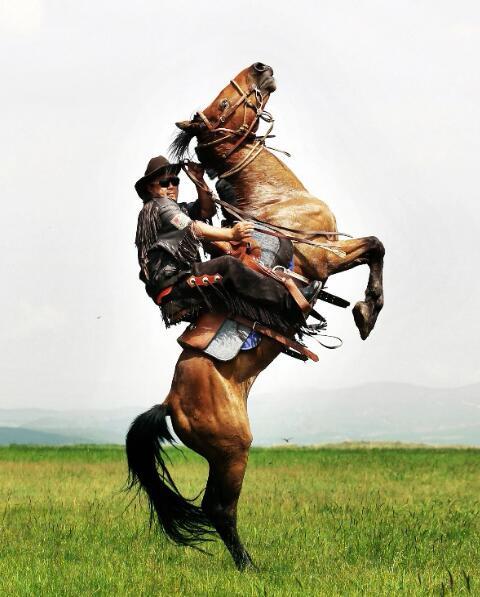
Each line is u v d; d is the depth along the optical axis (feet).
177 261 26.08
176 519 26.14
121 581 22.58
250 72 29.30
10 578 22.82
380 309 29.66
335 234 28.09
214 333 25.75
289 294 26.32
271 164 28.99
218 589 21.84
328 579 23.04
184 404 25.53
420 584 21.86
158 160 27.04
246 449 25.70
